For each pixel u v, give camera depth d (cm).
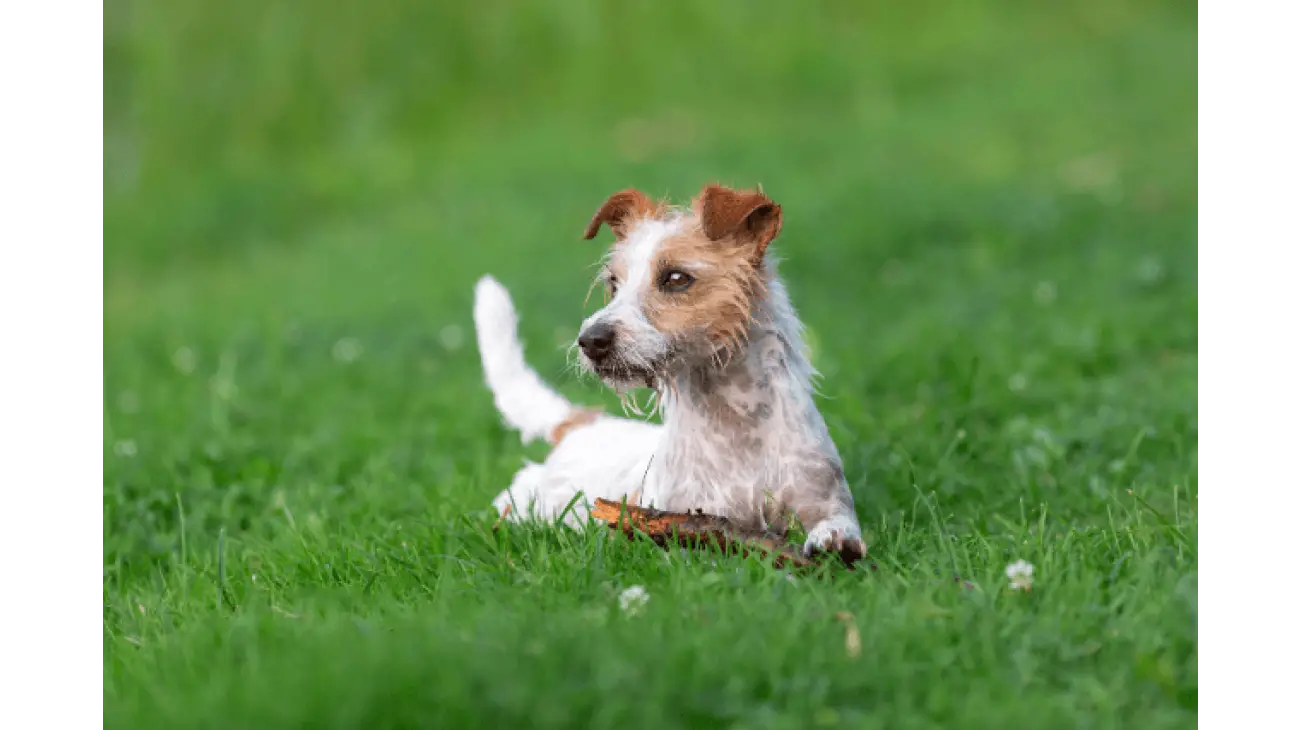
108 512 876
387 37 2897
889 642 514
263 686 496
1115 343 1198
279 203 2527
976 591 564
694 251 644
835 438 871
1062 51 2895
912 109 2614
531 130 2733
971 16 3052
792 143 2433
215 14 2864
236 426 1173
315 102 2828
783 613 536
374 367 1414
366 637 540
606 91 2848
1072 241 1700
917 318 1370
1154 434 889
